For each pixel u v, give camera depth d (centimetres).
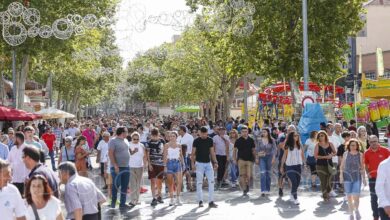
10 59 3188
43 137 2473
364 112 2891
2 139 1541
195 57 4281
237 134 1869
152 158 1452
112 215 1273
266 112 3500
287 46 2591
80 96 6450
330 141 1548
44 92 4441
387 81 3095
